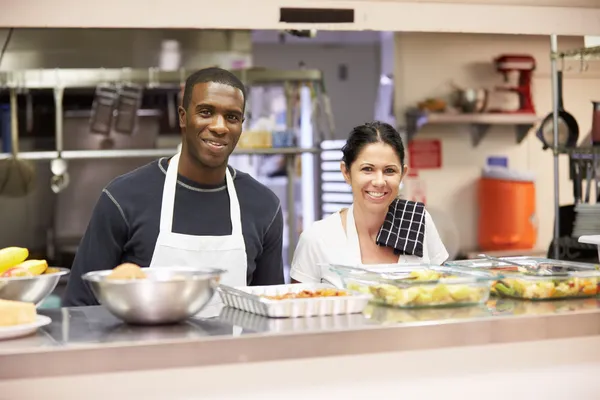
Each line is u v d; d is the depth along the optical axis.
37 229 4.99
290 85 4.80
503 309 1.94
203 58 5.06
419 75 5.35
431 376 1.88
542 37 5.36
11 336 1.64
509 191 5.17
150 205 2.29
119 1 2.17
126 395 1.67
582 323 1.92
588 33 2.50
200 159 2.23
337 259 2.41
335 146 5.97
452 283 1.94
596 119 3.61
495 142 5.41
